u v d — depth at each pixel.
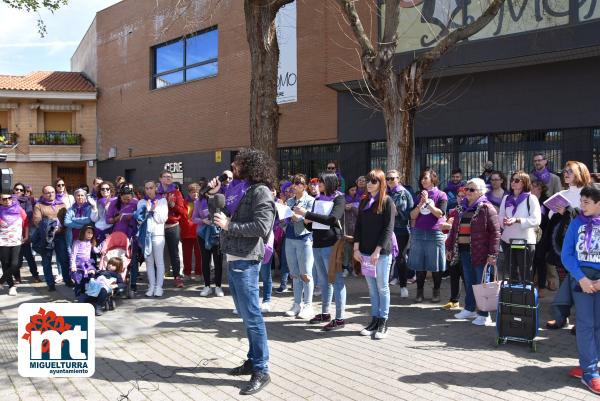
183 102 19.03
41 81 25.02
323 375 4.64
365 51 8.92
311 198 6.55
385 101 8.88
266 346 4.42
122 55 22.22
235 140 17.02
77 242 7.68
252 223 4.22
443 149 12.27
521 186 6.39
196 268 9.48
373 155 13.52
